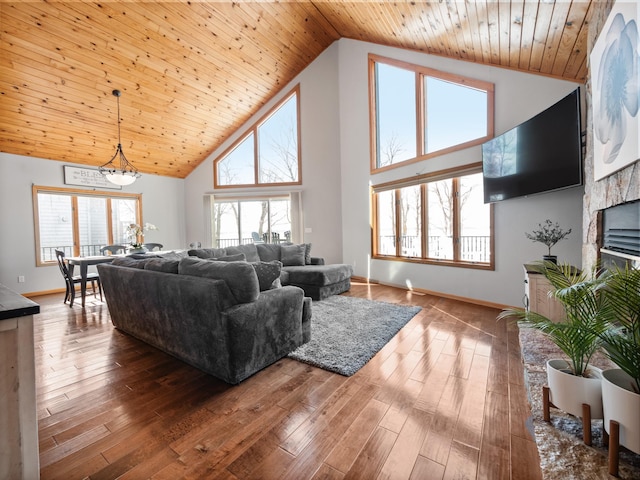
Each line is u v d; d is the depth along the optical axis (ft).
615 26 5.51
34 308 3.59
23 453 3.63
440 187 14.19
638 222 5.27
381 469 4.14
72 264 14.40
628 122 5.16
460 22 9.55
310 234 20.88
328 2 14.34
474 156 12.37
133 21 12.66
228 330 6.30
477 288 12.57
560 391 4.12
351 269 15.80
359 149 18.31
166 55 14.61
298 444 4.66
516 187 10.12
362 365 7.23
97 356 8.09
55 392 6.27
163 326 7.93
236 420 5.28
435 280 14.38
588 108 7.87
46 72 12.84
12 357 3.54
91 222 19.20
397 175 15.98
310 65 20.18
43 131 15.35
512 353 7.80
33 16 11.03
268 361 7.25
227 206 23.22
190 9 13.17
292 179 21.58
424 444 4.60
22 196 16.31
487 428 4.94
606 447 3.80
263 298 7.14
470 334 9.19
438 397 5.87
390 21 12.64
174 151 20.95
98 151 18.03
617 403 3.39
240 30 15.16
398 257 16.53
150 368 7.34
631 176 5.33
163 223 22.63
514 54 9.71
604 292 4.00
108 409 5.65
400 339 8.89
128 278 8.91
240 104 20.01
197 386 6.46
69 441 4.79
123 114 16.38
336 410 5.51
